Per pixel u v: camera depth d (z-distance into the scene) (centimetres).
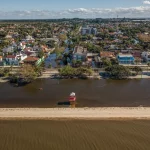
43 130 7075
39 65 14238
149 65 14100
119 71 11956
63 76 12269
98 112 8100
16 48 18750
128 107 8456
